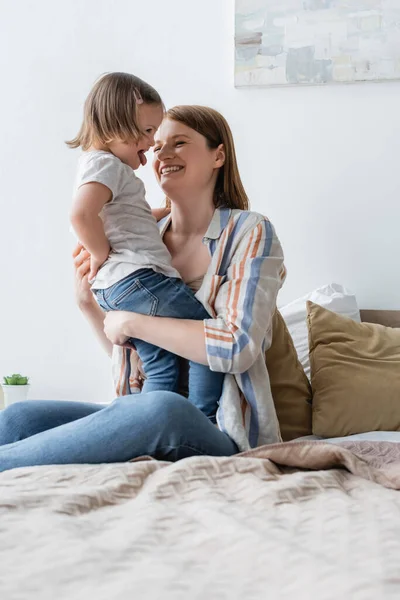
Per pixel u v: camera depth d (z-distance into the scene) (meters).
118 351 1.98
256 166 2.91
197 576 0.78
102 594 0.72
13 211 3.10
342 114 2.86
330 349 2.25
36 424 1.77
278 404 2.18
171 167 1.94
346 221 2.85
